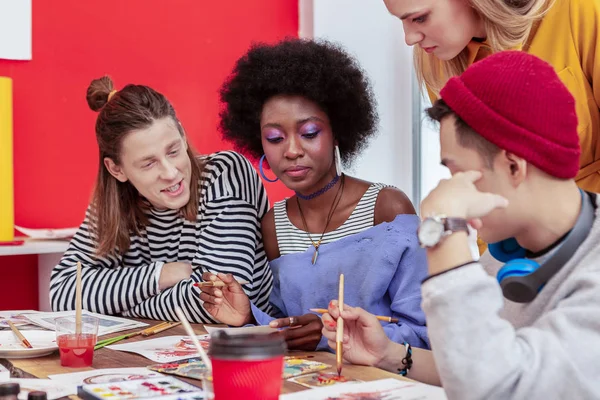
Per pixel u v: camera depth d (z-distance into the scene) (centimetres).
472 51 187
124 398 117
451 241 102
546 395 97
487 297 99
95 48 338
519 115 106
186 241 215
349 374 136
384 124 402
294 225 194
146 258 223
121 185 220
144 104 206
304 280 183
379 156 401
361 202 188
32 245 285
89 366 146
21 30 319
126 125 204
